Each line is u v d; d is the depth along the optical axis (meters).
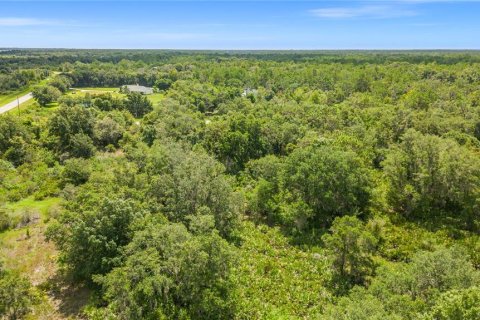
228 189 47.47
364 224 48.94
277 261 42.34
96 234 35.09
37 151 73.50
